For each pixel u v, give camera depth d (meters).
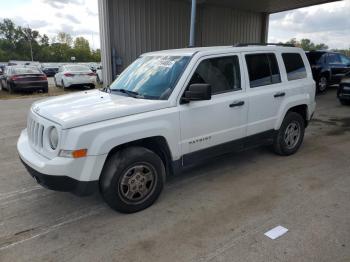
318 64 13.51
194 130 3.99
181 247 2.98
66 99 4.05
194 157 4.10
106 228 3.34
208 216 3.53
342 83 10.72
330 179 4.49
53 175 3.12
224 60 4.34
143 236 3.18
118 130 3.33
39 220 3.53
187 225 3.36
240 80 4.50
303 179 4.50
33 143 3.64
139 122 3.47
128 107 3.47
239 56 4.51
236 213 3.58
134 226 3.37
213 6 15.39
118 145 3.40
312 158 5.40
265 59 4.88
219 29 15.98
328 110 10.05
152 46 13.41
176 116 3.77
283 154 5.45
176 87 3.83
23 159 3.53
